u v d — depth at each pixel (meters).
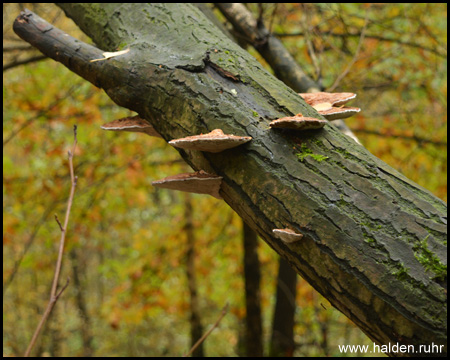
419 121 6.91
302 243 1.64
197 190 1.97
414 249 1.46
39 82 6.30
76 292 14.03
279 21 5.68
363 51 5.88
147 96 2.21
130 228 9.30
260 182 1.75
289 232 1.62
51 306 2.00
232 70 2.03
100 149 7.05
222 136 1.72
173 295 8.38
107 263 7.80
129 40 2.62
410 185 1.60
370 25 5.89
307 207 1.63
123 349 14.69
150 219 9.56
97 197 7.55
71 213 7.38
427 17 6.09
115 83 2.31
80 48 2.47
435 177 7.27
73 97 6.42
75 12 3.19
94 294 16.69
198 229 8.62
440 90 6.48
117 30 2.79
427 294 1.40
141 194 7.55
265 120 1.85
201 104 1.98
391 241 1.49
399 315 1.44
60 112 6.37
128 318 7.42
